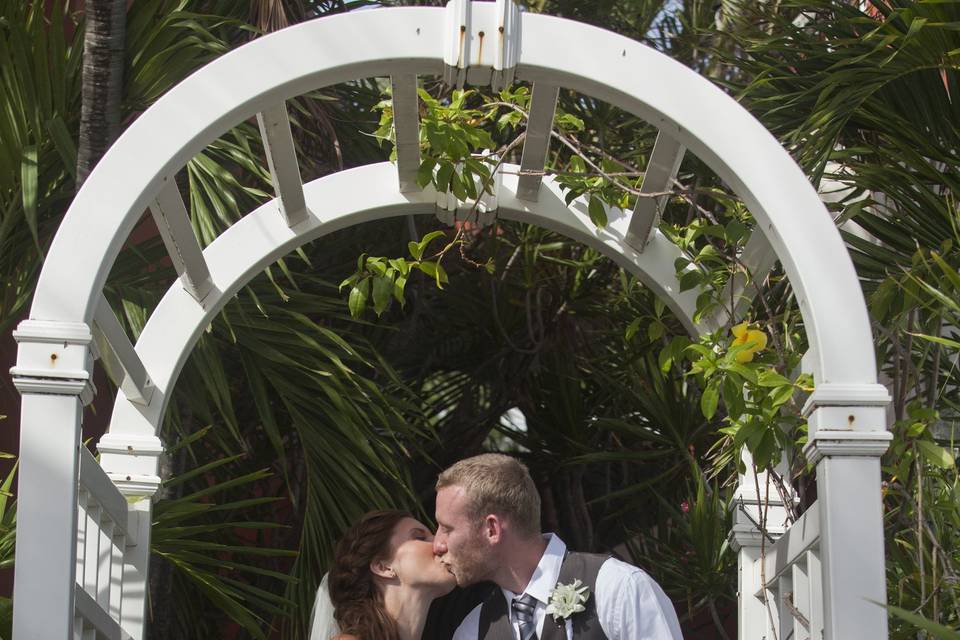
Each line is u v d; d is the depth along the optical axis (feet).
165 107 7.97
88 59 12.34
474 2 8.00
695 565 14.89
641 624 9.05
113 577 9.77
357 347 14.65
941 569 9.93
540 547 9.44
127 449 10.01
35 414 7.46
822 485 7.57
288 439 17.54
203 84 8.00
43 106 13.29
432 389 19.89
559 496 18.85
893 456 10.36
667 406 15.81
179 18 13.58
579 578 9.23
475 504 9.22
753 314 10.80
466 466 9.41
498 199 10.52
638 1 18.92
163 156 7.91
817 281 7.74
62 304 7.62
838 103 10.85
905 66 10.84
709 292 9.98
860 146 12.17
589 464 19.11
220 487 12.56
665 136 9.01
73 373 7.48
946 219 11.14
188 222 9.07
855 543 7.38
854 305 7.69
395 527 9.65
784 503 10.02
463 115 10.05
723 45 17.49
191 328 10.14
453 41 7.95
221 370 13.07
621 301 17.21
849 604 7.32
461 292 18.70
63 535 7.34
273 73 8.00
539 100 8.86
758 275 9.89
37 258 13.51
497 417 19.19
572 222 10.58
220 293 10.12
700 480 14.26
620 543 19.06
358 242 17.17
